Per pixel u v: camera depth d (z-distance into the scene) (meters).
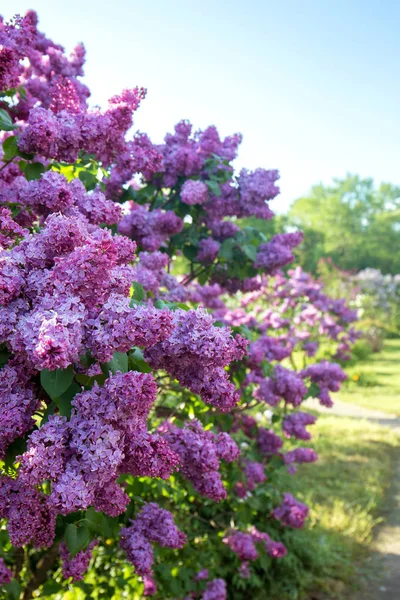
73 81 4.05
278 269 4.81
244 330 3.69
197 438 2.78
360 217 68.56
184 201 4.20
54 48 4.21
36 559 4.29
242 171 4.49
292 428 5.45
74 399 1.68
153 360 1.90
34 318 1.57
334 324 12.11
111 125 2.71
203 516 5.53
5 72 2.53
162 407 4.07
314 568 5.86
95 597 4.11
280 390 4.88
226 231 4.67
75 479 1.59
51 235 1.74
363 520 6.82
